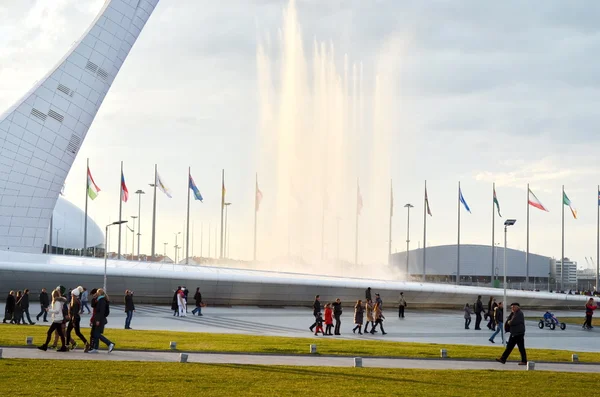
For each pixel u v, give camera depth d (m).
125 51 72.62
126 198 86.81
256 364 24.34
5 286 59.66
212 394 18.55
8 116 68.06
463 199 93.31
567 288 163.25
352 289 65.00
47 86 69.38
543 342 39.97
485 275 148.88
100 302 26.42
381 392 19.50
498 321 37.22
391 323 50.72
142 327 41.16
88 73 70.75
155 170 87.00
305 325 46.38
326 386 20.22
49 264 60.00
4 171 68.44
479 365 26.64
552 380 22.53
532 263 150.75
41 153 69.81
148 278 61.28
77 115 71.00
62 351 26.41
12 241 69.69
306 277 66.12
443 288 67.88
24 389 18.50
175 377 20.89
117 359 24.64
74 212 143.38
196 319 48.34
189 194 90.44
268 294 63.78
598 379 22.91
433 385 21.00
